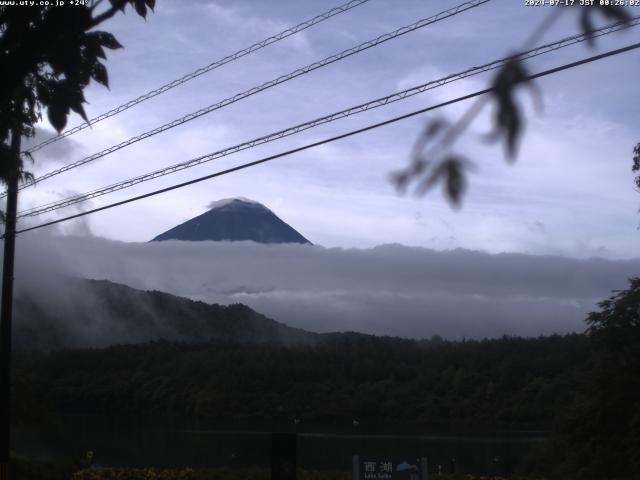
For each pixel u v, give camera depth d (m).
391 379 89.94
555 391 68.06
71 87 6.61
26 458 24.88
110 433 62.22
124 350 100.00
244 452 48.72
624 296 24.42
